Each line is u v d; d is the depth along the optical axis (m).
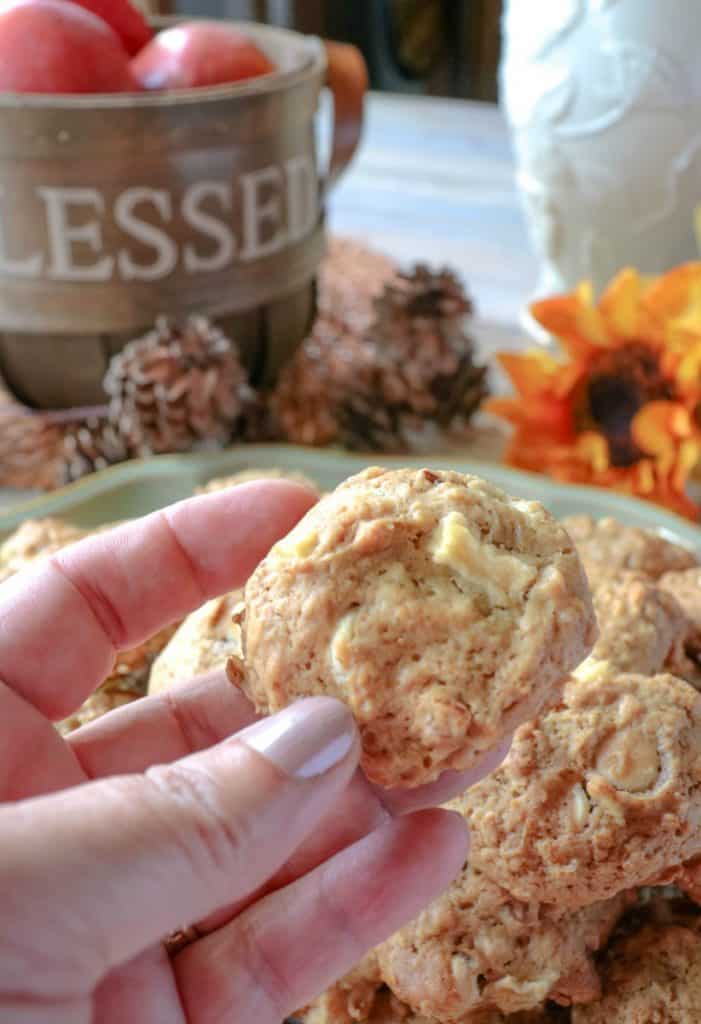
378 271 0.63
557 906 0.33
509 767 0.32
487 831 0.32
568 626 0.28
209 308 0.49
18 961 0.25
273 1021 0.31
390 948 0.33
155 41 0.50
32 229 0.47
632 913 0.35
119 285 0.48
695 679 0.37
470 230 0.68
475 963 0.32
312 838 0.32
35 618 0.33
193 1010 0.31
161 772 0.26
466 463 0.47
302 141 0.50
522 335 0.58
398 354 0.52
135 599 0.34
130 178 0.46
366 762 0.28
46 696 0.33
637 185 0.51
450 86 1.02
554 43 0.50
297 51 0.53
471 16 0.99
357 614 0.28
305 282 0.52
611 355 0.47
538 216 0.54
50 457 0.50
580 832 0.31
